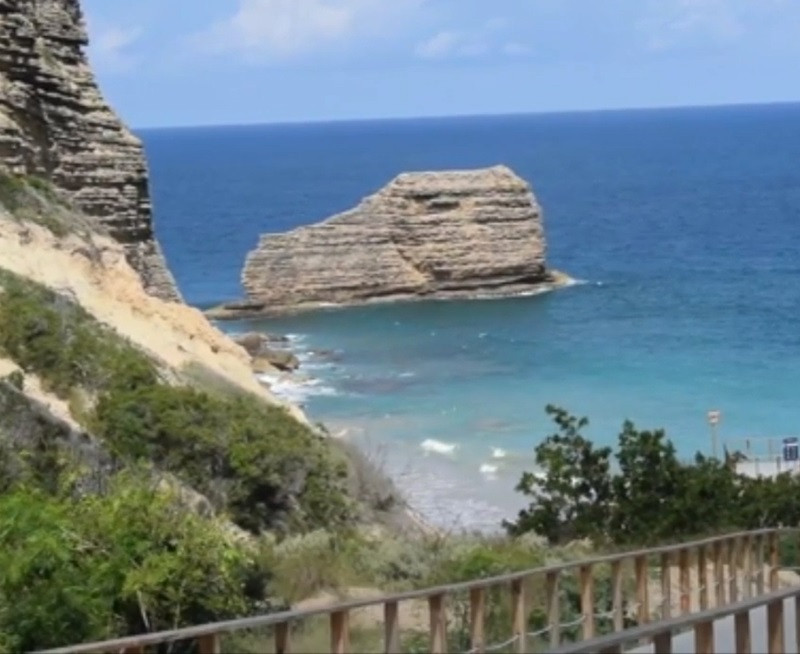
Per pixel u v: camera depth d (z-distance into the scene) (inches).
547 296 5182.1
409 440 2856.8
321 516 1302.9
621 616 750.5
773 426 2984.7
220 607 780.0
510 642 674.2
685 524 1202.0
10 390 1125.1
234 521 1221.1
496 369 3784.5
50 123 2009.1
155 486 971.3
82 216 1926.7
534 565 915.4
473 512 2229.3
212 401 1379.2
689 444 2829.7
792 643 630.5
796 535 1184.2
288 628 584.7
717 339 4188.0
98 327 1566.2
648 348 4055.1
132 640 506.3
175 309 1924.2
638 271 6008.9
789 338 4173.2
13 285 1497.3
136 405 1296.8
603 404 3250.5
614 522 1209.4
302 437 1384.1
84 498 877.8
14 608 716.0
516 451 2746.1
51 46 2069.4
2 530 780.6
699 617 496.1
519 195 5241.1
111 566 756.6
